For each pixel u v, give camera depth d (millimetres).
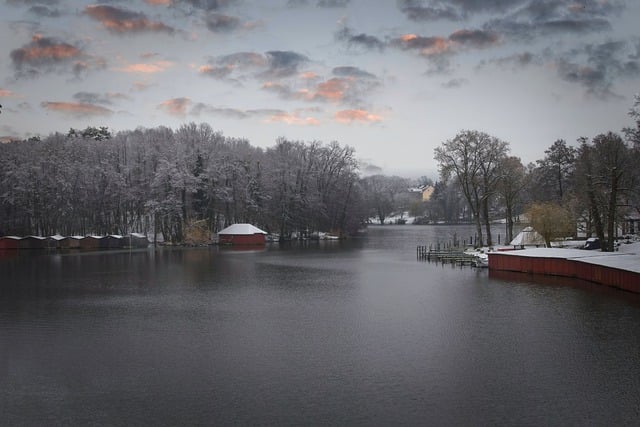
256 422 20109
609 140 66438
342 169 150625
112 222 132625
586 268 51688
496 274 59375
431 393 22656
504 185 87625
